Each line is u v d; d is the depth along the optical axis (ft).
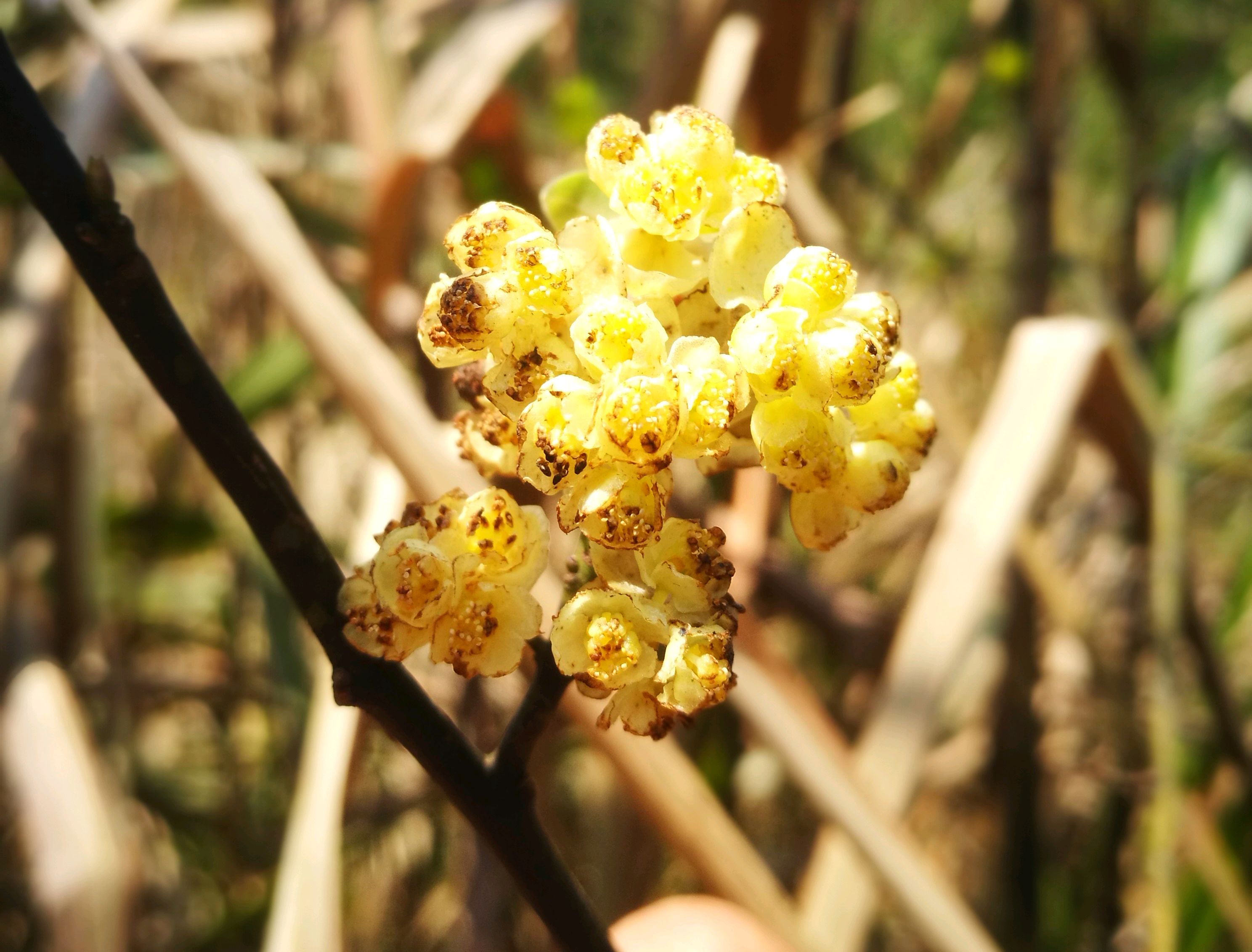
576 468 0.26
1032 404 0.66
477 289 0.27
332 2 0.87
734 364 0.27
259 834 1.05
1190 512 1.11
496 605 0.27
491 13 0.81
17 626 0.70
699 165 0.28
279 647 0.84
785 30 0.82
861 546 1.15
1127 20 1.15
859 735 0.97
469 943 0.83
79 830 0.61
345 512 1.07
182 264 1.18
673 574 0.27
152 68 1.00
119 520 0.98
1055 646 1.12
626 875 0.82
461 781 0.30
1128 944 0.99
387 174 0.74
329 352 0.52
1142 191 1.13
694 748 0.87
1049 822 1.09
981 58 1.18
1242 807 0.75
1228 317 0.93
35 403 0.76
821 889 0.58
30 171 0.28
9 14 0.92
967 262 1.18
